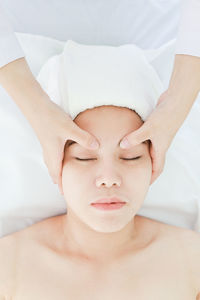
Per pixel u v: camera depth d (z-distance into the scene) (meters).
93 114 1.06
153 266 1.13
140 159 1.06
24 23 1.34
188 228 1.31
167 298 1.09
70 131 1.01
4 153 1.24
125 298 1.09
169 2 1.38
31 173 1.24
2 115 1.24
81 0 1.34
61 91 1.11
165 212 1.29
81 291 1.10
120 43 1.37
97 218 1.02
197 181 1.27
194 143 1.28
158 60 1.32
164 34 1.38
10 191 1.24
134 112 1.07
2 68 1.06
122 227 1.05
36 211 1.26
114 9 1.35
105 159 1.03
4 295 1.10
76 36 1.35
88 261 1.14
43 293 1.09
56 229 1.20
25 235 1.18
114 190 1.01
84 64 1.10
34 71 1.29
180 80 1.07
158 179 1.27
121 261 1.14
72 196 1.05
